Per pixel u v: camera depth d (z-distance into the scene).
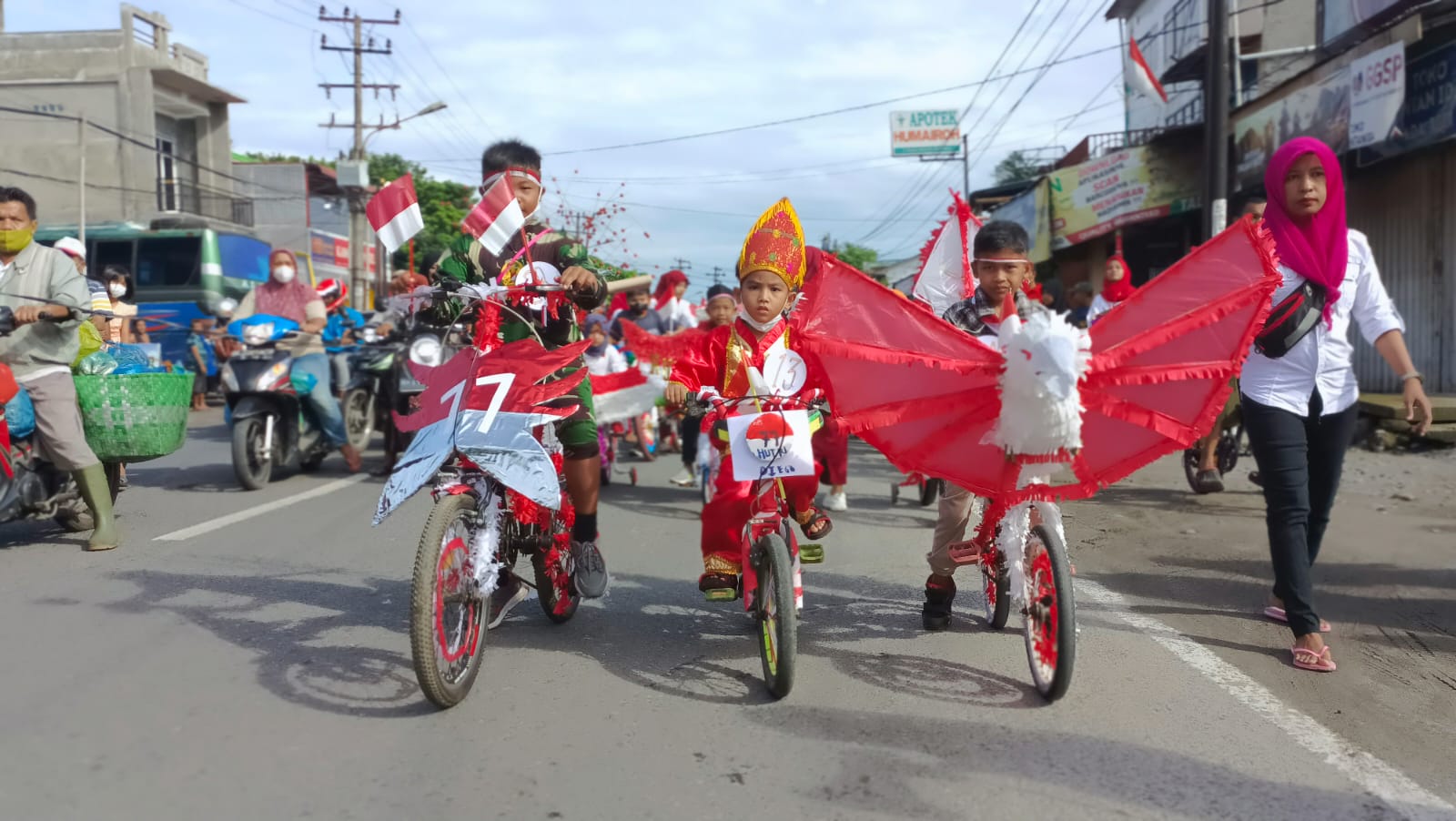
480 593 3.68
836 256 3.81
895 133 44.00
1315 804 2.94
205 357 17.98
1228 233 3.79
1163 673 4.05
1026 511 3.89
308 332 8.85
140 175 29.66
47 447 5.84
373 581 5.34
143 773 3.03
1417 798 2.98
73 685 3.72
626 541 6.73
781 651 3.64
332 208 41.09
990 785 3.04
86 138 29.55
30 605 4.76
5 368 5.54
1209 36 11.27
